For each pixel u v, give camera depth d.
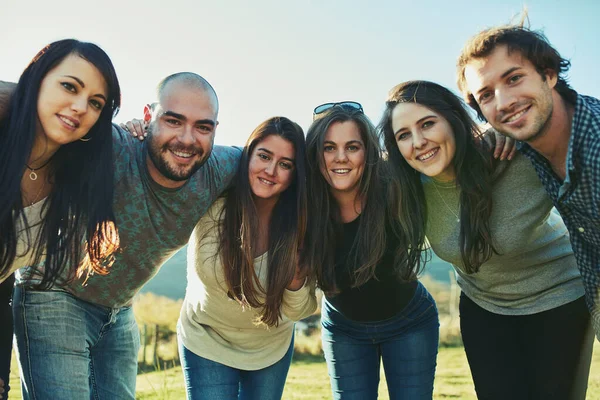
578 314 3.15
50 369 2.97
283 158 3.16
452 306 11.85
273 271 3.21
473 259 3.21
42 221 2.79
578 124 2.63
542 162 2.90
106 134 2.79
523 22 2.80
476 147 3.11
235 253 3.16
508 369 3.30
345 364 3.48
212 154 3.28
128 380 3.40
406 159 3.18
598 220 2.70
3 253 2.67
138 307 10.15
